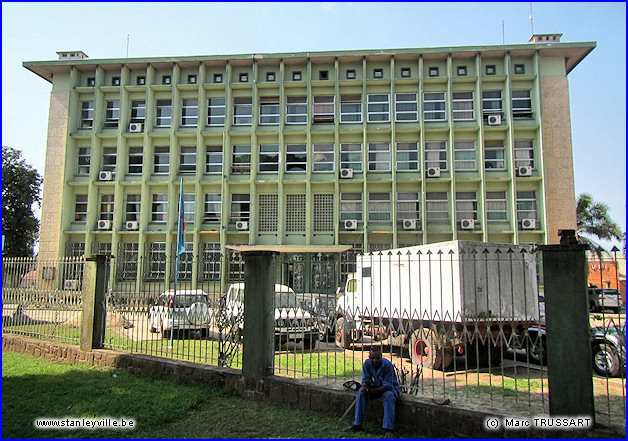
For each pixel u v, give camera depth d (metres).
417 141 25.02
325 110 25.84
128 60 26.03
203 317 8.38
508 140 24.19
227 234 25.33
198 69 26.39
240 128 25.89
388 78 25.28
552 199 23.86
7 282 11.19
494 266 8.90
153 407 6.21
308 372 7.78
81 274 9.71
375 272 10.48
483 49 24.27
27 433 5.33
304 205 25.20
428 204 24.72
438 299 8.93
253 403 6.58
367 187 24.98
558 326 5.04
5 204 25.88
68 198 26.16
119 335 9.59
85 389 7.05
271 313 7.04
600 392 6.94
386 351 10.84
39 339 10.18
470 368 9.29
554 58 24.69
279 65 26.02
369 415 5.77
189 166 26.12
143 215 25.42
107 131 26.52
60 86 27.33
